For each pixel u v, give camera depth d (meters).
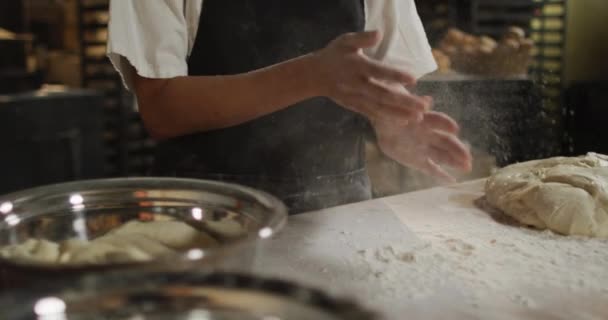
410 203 1.50
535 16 3.09
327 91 1.25
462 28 3.48
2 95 3.21
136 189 1.03
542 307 0.96
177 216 1.03
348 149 1.62
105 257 0.79
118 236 0.92
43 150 3.32
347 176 1.64
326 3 1.51
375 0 1.59
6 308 0.56
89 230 1.00
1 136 3.12
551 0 2.91
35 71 3.43
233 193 0.99
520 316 0.93
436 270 1.09
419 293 1.00
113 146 3.89
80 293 0.59
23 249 0.85
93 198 1.01
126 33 1.31
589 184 1.33
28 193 0.95
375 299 0.97
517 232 1.30
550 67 2.73
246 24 1.48
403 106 1.16
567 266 1.12
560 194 1.30
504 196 1.41
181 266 0.65
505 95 2.36
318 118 1.54
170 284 0.61
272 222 0.79
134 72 1.43
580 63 2.57
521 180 1.44
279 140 1.53
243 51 1.50
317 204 1.56
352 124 1.60
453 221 1.37
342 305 0.55
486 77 2.63
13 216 0.92
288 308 0.58
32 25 4.13
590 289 1.02
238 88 1.33
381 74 1.15
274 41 1.50
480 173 2.17
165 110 1.41
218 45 1.49
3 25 3.75
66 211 0.98
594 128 2.18
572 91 2.36
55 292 0.58
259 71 1.34
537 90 2.48
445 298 0.98
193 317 0.60
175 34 1.38
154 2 1.33
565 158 1.60
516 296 0.99
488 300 0.98
